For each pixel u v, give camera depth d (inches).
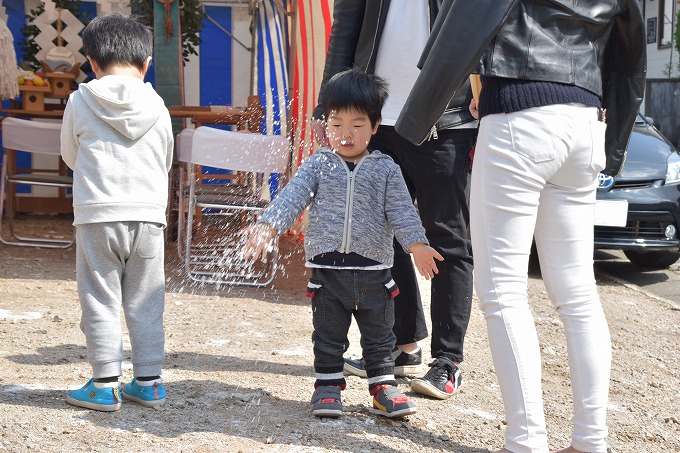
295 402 146.5
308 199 135.8
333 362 138.0
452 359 157.2
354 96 133.9
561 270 120.5
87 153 135.5
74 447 119.0
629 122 133.6
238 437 126.6
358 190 135.8
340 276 135.3
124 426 129.0
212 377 159.3
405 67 158.2
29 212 408.8
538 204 118.1
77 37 405.7
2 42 343.0
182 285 257.8
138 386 139.8
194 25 390.0
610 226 311.1
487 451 129.7
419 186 155.4
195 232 330.3
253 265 292.4
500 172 115.0
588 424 119.3
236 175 343.6
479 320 233.6
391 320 139.6
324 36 286.4
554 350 207.2
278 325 209.8
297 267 296.8
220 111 332.5
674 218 314.3
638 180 314.7
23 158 407.2
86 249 135.0
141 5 377.7
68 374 156.3
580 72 115.6
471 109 145.6
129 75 142.5
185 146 265.3
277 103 370.6
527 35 112.8
